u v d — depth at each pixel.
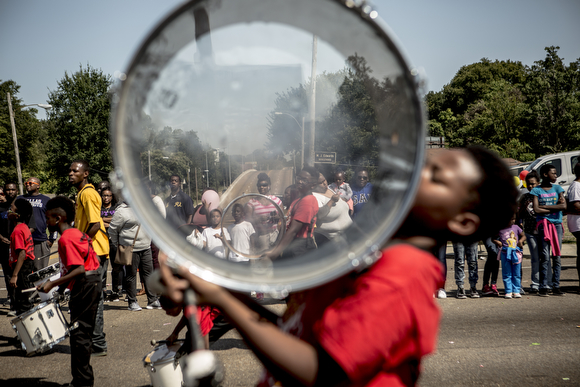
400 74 0.73
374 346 0.74
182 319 3.25
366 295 0.77
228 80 0.86
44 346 3.92
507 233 6.47
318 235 4.48
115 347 4.73
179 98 0.83
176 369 3.09
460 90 53.34
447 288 7.25
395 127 0.78
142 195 0.76
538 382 3.56
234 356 4.32
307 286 0.74
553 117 28.25
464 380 3.63
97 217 4.98
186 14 0.72
